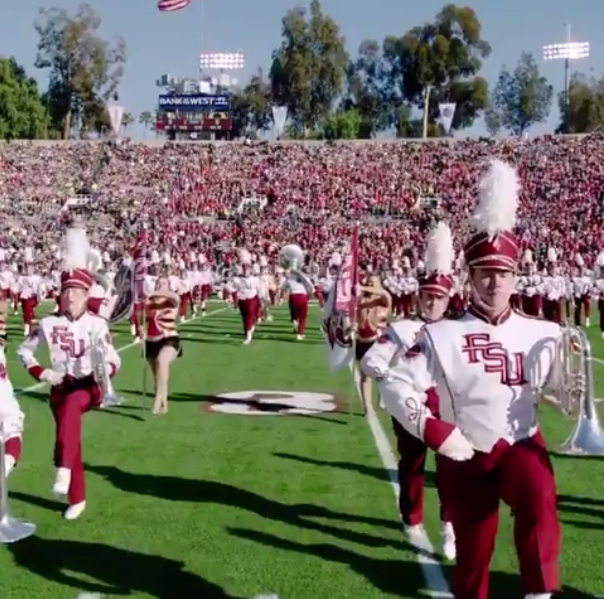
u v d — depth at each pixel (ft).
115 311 48.62
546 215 160.15
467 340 13.39
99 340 22.45
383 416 37.40
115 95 299.58
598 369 51.31
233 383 47.29
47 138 296.30
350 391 44.14
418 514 21.52
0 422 16.71
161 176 192.85
